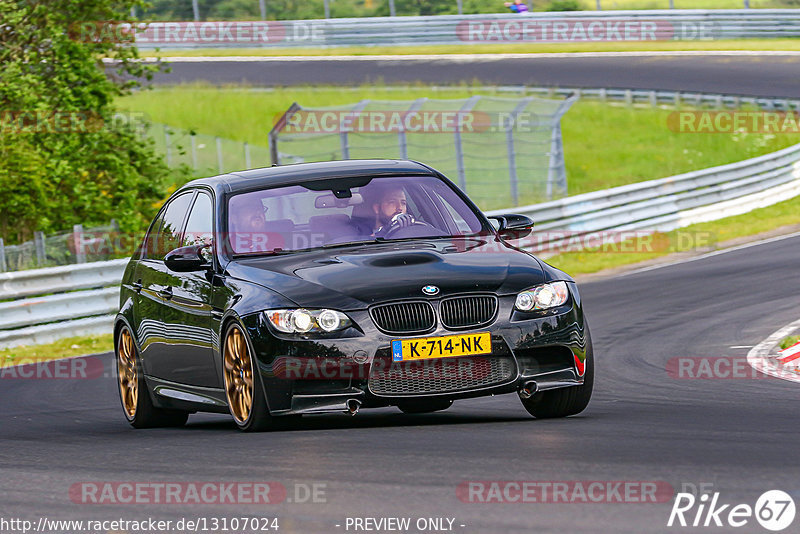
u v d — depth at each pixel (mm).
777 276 53281
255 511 14789
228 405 23125
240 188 25516
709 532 12531
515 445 18469
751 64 134125
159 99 125312
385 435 20359
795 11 142250
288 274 22422
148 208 79750
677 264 63062
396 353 20969
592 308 48656
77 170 73688
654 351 36188
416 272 21953
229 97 124938
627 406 25297
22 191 68875
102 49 77250
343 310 21125
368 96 123062
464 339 21188
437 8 150250
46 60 75438
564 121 122562
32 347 49344
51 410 32375
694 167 110375
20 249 57156
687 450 17547
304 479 16516
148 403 27484
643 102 124938
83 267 53281
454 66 135750
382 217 24734
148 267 27781
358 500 14883
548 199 94000
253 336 21469
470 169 100500
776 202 88125
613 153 114938
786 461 16312
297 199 25000
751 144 116750
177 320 25078
